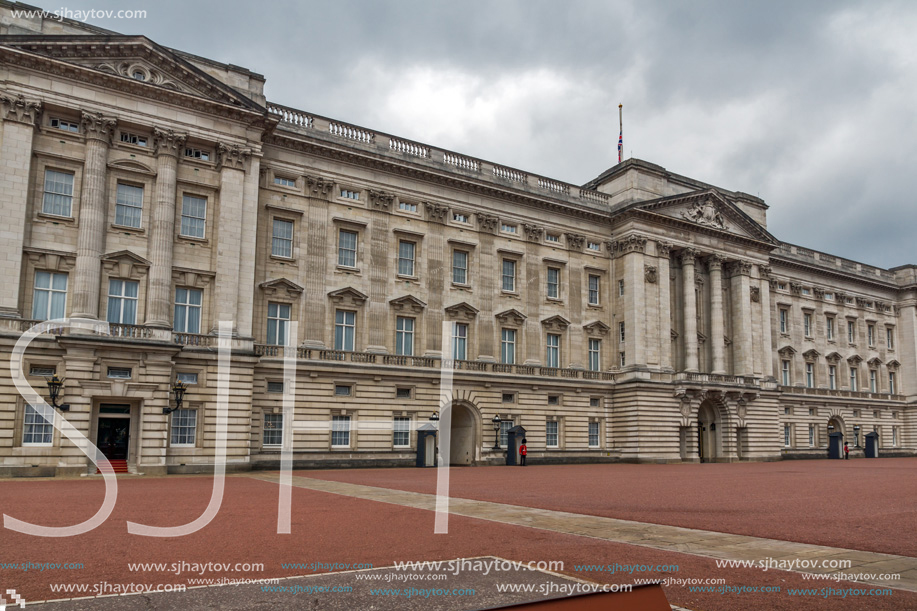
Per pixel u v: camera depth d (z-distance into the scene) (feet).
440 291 172.04
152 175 134.10
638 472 138.41
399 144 172.86
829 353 265.54
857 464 185.06
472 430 172.76
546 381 183.01
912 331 290.15
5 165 119.34
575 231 198.90
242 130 143.54
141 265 130.62
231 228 139.33
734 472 138.82
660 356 196.95
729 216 221.25
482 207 182.70
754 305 224.33
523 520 57.36
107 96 130.31
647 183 205.67
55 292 124.06
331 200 160.15
